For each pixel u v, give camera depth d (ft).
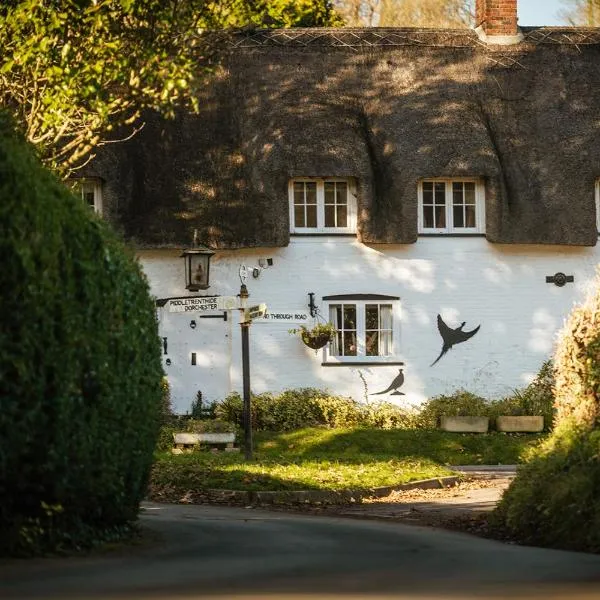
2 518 43.68
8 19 92.38
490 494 84.28
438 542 54.08
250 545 51.44
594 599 34.12
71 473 43.88
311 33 133.69
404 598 34.24
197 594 34.94
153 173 125.70
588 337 57.67
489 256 131.03
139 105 102.73
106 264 46.73
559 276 131.64
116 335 47.09
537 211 129.08
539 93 134.10
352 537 56.13
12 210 40.40
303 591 36.04
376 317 129.80
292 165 125.18
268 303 127.75
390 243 127.54
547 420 124.88
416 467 97.50
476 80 133.80
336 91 131.03
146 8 97.09
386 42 134.41
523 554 48.67
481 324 130.62
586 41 137.80
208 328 127.34
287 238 125.80
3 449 40.47
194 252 122.62
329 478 86.22
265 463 93.81
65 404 42.83
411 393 129.29
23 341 40.47
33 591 35.42
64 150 100.99
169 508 74.54
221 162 126.62
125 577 39.24
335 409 124.47
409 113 130.11
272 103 128.88
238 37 131.64
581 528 52.54
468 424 121.90
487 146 128.67
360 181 126.62
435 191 131.03
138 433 50.42
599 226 133.39
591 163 130.72
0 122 46.03
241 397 124.88
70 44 94.02
